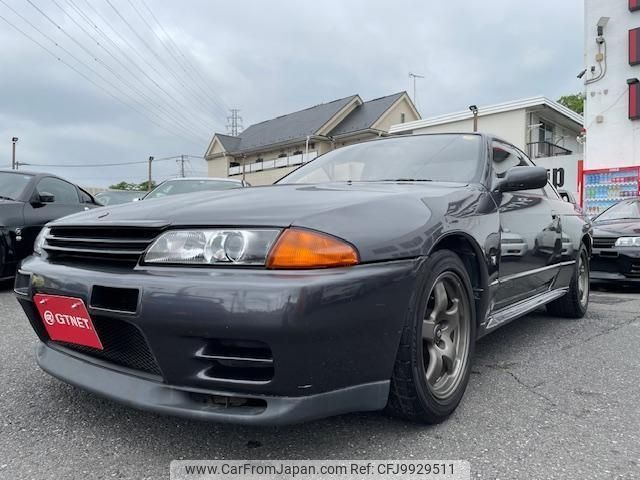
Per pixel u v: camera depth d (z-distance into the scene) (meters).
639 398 2.44
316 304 1.56
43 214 5.66
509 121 21.19
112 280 1.76
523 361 3.04
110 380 1.87
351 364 1.70
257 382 1.62
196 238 1.71
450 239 2.25
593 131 14.09
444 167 2.85
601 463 1.81
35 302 2.06
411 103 30.56
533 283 3.26
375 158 3.10
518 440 1.98
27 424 2.09
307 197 1.96
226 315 1.56
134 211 2.00
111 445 1.91
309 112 34.41
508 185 2.75
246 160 36.09
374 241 1.77
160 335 1.66
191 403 1.71
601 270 6.06
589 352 3.24
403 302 1.84
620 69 13.62
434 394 2.06
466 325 2.30
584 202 14.23
